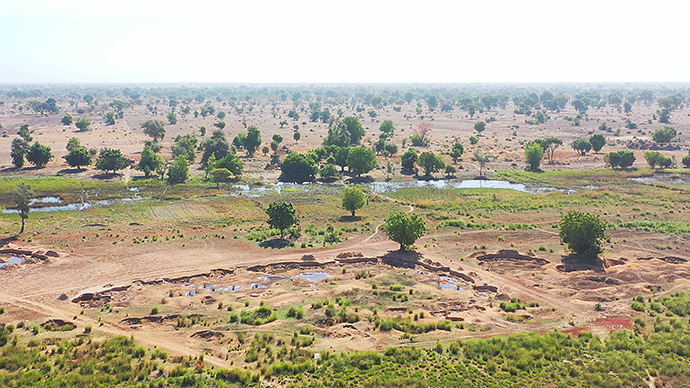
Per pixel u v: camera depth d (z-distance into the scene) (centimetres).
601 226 7675
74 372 4288
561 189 14100
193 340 5028
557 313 5738
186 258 7756
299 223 9912
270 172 16225
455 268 7394
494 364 4375
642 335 5038
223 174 14400
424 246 8525
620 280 6719
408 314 5734
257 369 4403
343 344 4888
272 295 6291
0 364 4394
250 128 18738
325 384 4106
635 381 4094
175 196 12606
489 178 15588
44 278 6762
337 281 6869
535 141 18712
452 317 5616
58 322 5462
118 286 6512
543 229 9619
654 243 8550
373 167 15788
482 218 10656
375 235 9250
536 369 4338
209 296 6203
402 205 12150
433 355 4609
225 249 8250
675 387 4003
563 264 7488
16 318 5525
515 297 6259
